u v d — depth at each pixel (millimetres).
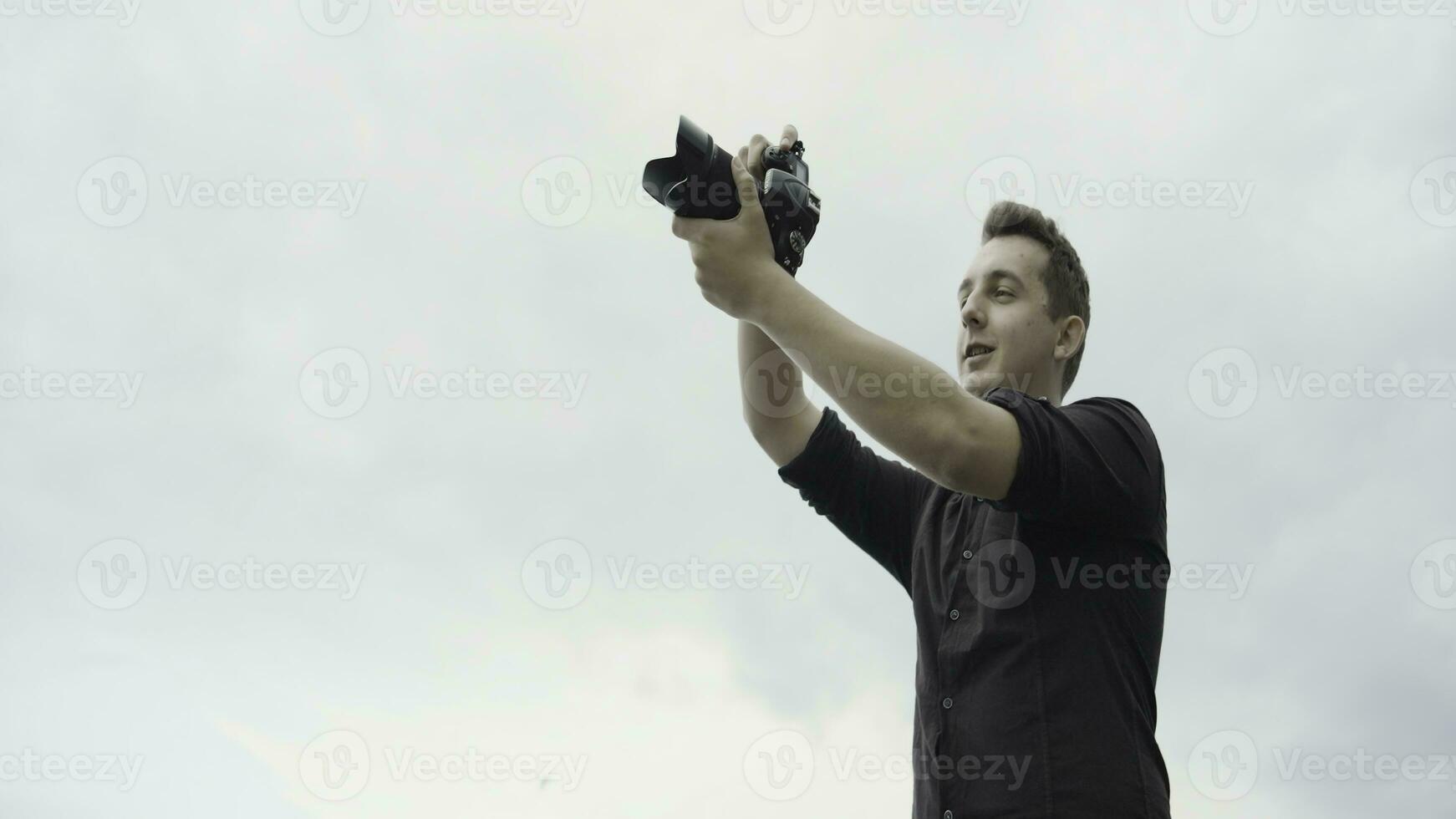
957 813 1642
